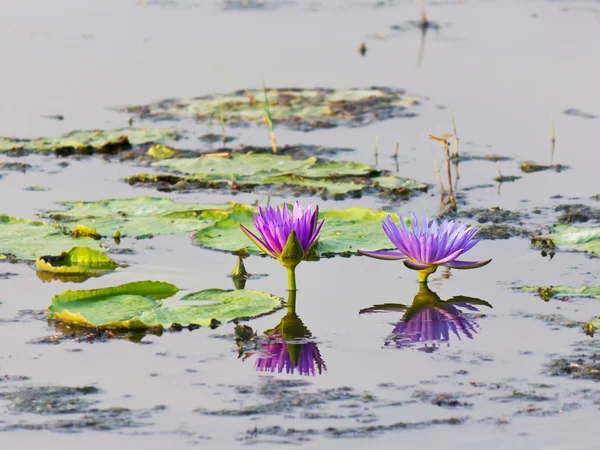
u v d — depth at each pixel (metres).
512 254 10.25
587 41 22.80
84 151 14.99
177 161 14.27
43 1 29.47
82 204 11.98
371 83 19.41
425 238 9.12
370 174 13.52
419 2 29.33
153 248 10.50
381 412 6.64
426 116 17.00
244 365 7.48
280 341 7.98
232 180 13.26
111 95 18.67
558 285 9.23
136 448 6.12
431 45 22.86
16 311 8.61
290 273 9.24
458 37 23.81
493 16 26.58
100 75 20.19
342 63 21.16
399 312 8.66
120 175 13.69
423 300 8.97
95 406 6.73
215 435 6.30
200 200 12.40
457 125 16.31
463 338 8.02
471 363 7.49
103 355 7.65
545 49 22.06
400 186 12.90
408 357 7.63
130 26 25.36
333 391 6.99
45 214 11.59
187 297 8.94
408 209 11.99
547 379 7.17
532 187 12.95
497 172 13.73
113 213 11.57
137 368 7.39
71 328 8.23
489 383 7.11
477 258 10.15
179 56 21.83
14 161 14.40
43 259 9.94
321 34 24.31
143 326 8.22
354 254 10.36
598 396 6.87
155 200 12.04
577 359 7.51
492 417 6.56
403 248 9.40
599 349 7.70
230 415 6.60
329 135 15.95
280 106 17.78
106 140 15.30
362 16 26.89
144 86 19.34
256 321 8.44
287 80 19.75
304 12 27.52
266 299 8.88
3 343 7.86
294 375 7.28
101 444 6.18
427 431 6.36
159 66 20.92
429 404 6.76
